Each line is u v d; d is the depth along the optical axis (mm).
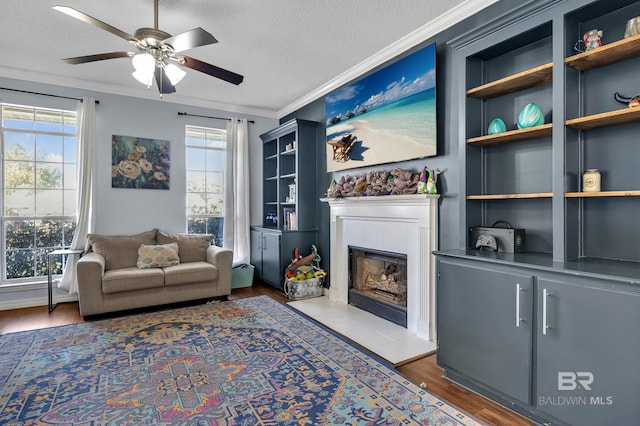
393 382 2320
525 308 1914
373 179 3674
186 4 2594
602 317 1616
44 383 2303
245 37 3150
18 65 3820
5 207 4090
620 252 1988
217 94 4832
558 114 2012
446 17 2826
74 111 4348
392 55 3418
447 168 2953
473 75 2598
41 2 2586
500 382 2043
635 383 1516
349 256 4184
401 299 3535
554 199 2031
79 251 4078
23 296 4098
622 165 1978
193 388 2242
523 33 2213
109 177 4523
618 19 1978
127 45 3318
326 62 3742
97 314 3682
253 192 5613
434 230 3033
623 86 1970
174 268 4066
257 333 3203
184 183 5027
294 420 1905
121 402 2086
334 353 2768
